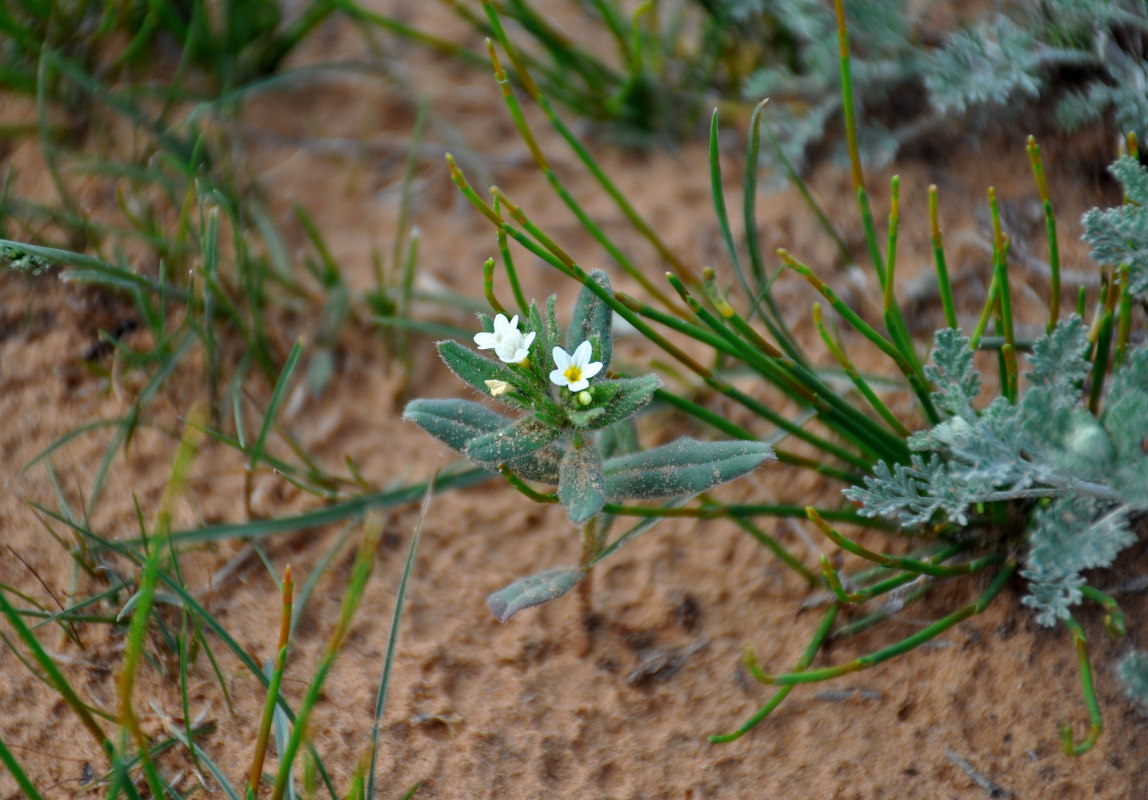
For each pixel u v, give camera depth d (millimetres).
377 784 629
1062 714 627
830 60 702
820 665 639
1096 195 693
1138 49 685
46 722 635
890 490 624
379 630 650
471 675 643
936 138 709
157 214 702
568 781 630
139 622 594
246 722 635
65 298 685
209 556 658
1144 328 664
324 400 690
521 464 622
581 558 638
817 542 654
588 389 604
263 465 672
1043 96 699
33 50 709
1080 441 607
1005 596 638
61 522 658
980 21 708
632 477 615
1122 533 611
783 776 627
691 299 628
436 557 662
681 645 646
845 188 709
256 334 681
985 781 623
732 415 677
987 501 633
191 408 679
